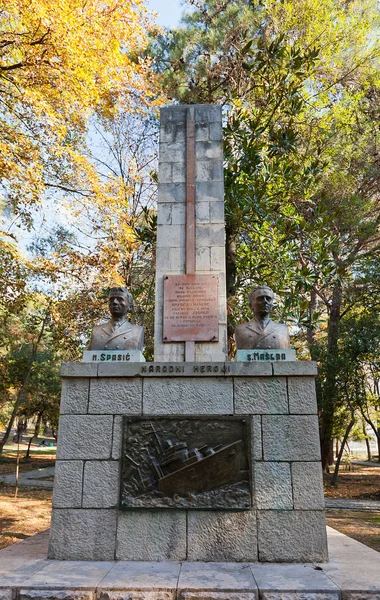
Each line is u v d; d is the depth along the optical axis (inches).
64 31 359.3
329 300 841.5
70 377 216.4
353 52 640.4
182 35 553.6
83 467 206.1
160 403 212.2
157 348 273.3
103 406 213.2
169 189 298.0
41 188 398.3
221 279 281.0
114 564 188.4
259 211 403.9
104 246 491.5
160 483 201.6
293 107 432.1
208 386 213.2
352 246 671.8
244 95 490.3
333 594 155.5
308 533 195.0
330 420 800.3
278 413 208.7
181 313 276.4
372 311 758.5
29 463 1079.0
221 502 198.2
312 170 435.2
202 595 156.4
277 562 191.3
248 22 538.6
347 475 933.2
